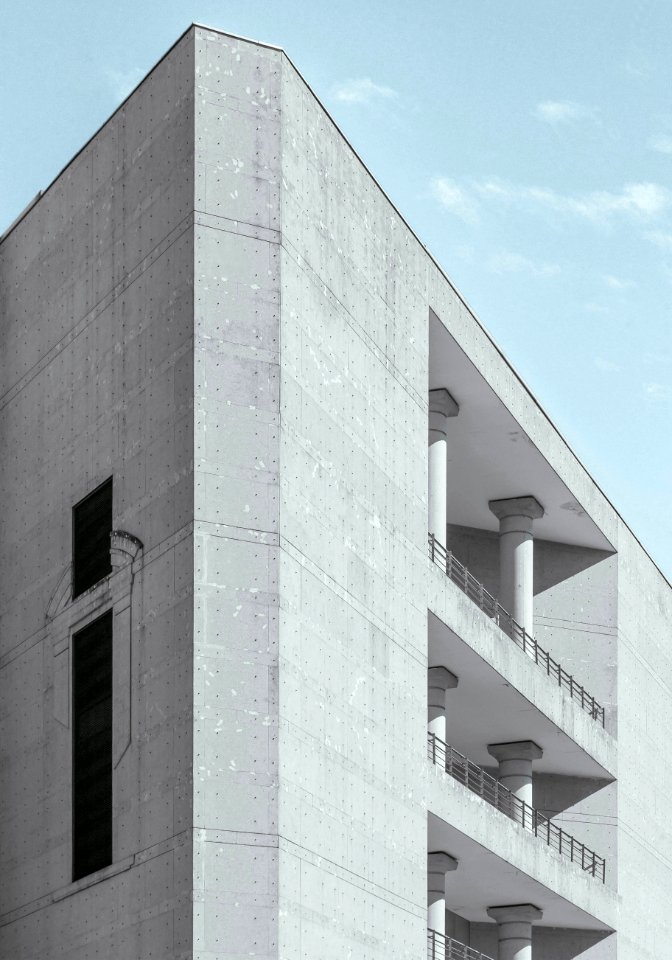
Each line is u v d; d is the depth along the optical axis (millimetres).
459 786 34594
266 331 28250
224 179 28562
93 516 29672
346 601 29641
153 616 27391
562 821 44875
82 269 31109
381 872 29516
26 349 32531
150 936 26016
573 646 46312
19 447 32156
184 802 25938
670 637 51062
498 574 45562
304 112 30312
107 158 30891
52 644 30047
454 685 37719
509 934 41156
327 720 28359
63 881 28531
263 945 25625
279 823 26266
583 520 45406
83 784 28594
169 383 28078
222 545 27000
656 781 48438
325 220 30688
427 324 34812
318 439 29328
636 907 45594
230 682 26500
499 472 42625
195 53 28922
